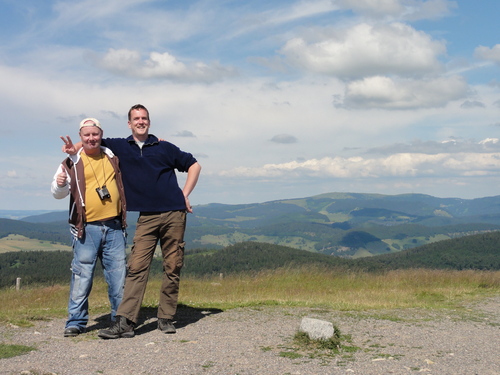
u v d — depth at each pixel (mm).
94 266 5012
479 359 4109
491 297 10211
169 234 5012
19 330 4973
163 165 5070
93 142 4848
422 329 5566
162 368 3590
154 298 8656
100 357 3912
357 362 3904
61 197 4961
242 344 4457
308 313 6516
